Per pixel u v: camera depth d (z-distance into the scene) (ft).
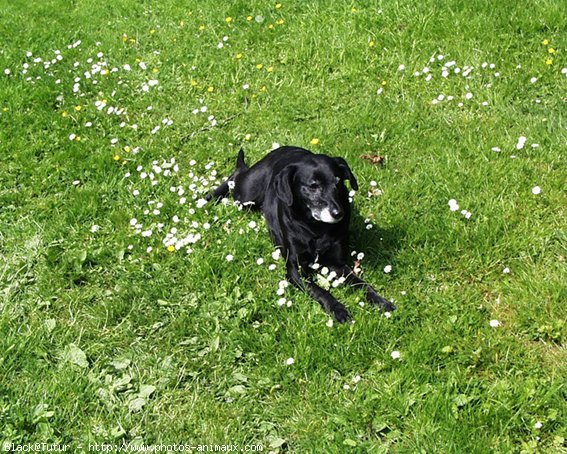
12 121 12.04
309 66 12.50
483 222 9.22
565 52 11.66
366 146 10.77
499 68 11.66
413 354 7.87
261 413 7.68
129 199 10.28
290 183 8.71
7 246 9.71
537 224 9.20
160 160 11.02
